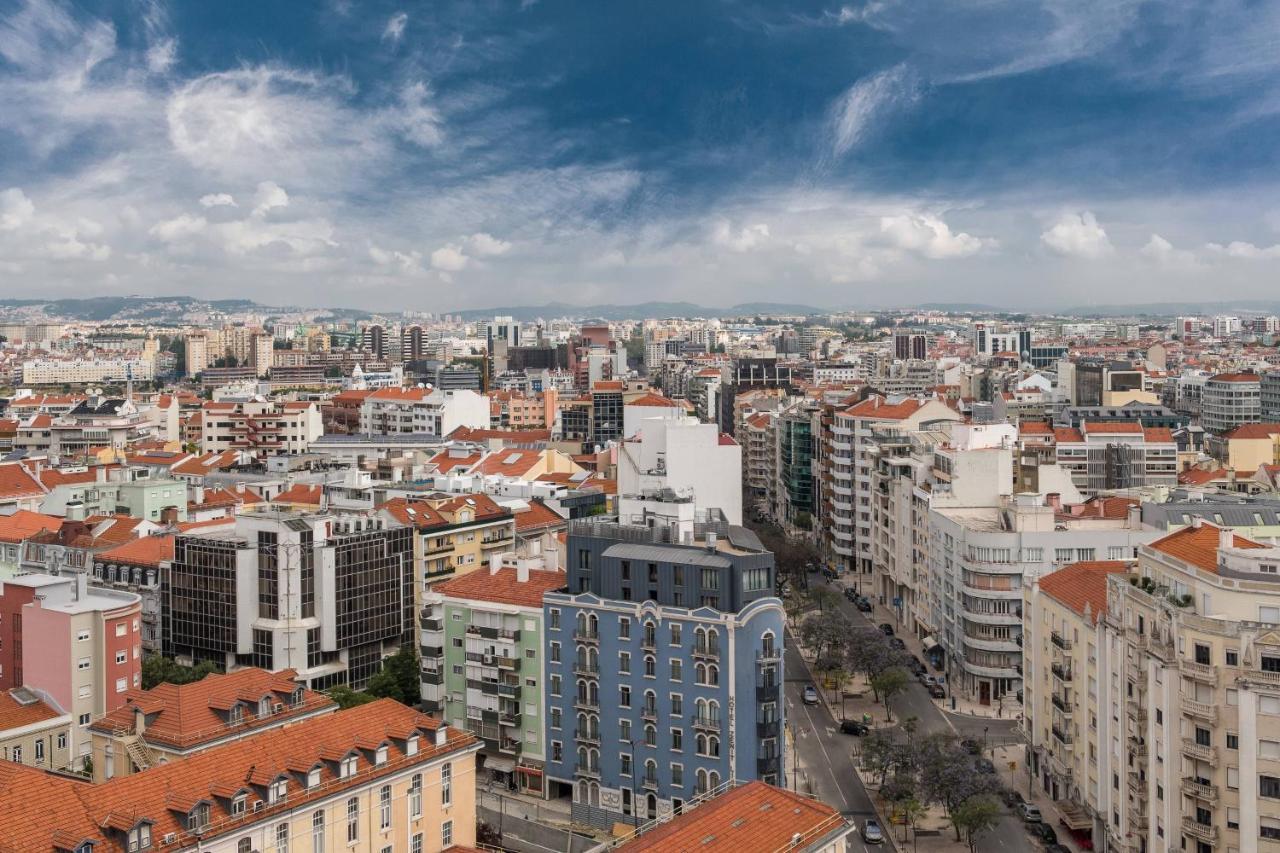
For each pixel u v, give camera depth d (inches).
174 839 5487.2
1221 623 6397.6
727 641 7662.4
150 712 6712.6
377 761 6348.4
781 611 7785.4
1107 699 7549.2
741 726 7667.3
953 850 7829.7
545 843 7770.7
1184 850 6569.9
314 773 6082.7
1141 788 6998.0
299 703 7155.5
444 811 6717.5
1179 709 6594.5
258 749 6102.4
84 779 7337.6
